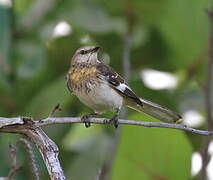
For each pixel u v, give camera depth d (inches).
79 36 542.6
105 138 513.0
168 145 400.8
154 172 402.0
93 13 524.1
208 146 415.5
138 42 533.0
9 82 498.6
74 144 514.6
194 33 518.0
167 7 518.9
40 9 522.0
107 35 533.0
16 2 546.9
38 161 467.8
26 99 499.2
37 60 506.0
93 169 493.0
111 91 433.4
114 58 527.5
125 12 527.2
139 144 399.2
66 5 524.7
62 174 317.4
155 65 539.2
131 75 520.7
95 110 447.8
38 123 334.6
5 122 331.9
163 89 513.0
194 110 517.3
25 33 515.2
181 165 400.5
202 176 407.8
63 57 531.5
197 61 523.2
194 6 514.0
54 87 467.5
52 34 518.9
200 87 522.0
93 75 432.8
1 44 494.3
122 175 402.3
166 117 441.7
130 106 458.0
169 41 529.0
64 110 508.7
